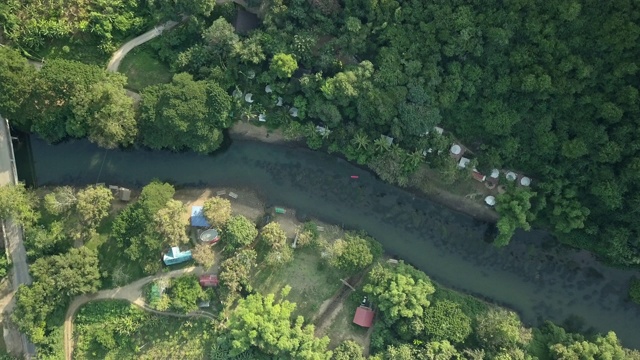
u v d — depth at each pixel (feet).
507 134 205.05
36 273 199.52
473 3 193.98
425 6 197.47
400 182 212.02
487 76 200.64
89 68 201.57
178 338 210.38
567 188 204.44
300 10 199.62
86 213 202.59
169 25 215.51
